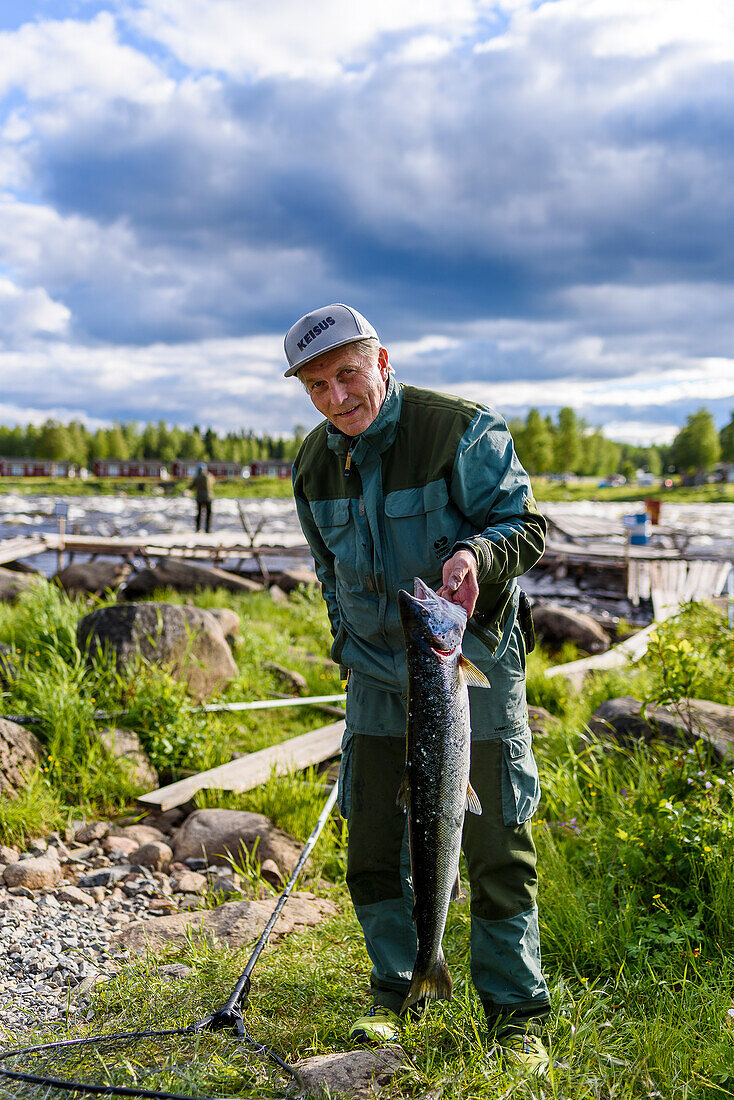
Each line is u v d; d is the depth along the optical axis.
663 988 3.36
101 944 3.88
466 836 2.90
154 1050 2.87
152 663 7.43
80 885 4.65
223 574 15.20
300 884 4.81
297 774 6.27
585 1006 3.21
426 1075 2.68
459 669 2.49
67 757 5.95
